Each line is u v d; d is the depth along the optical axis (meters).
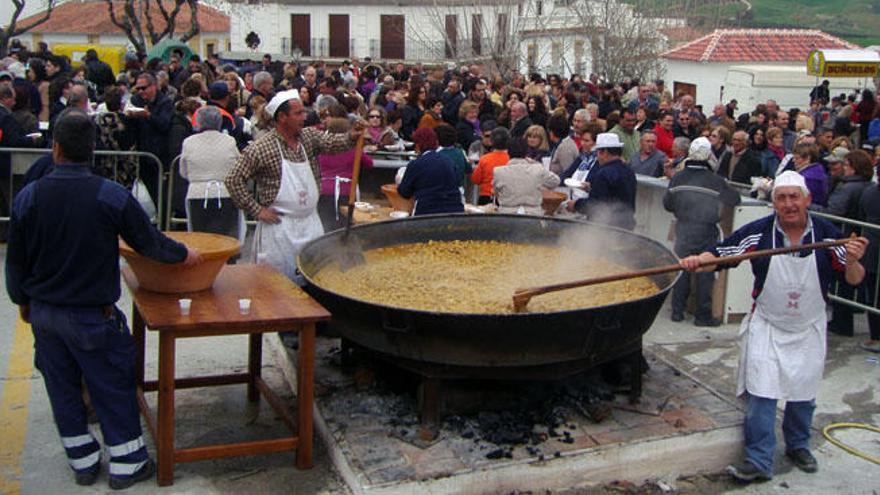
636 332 5.13
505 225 6.98
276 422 5.75
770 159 11.17
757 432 5.17
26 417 5.74
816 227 5.01
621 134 11.30
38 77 13.82
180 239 5.42
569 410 5.50
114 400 4.79
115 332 4.75
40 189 4.54
